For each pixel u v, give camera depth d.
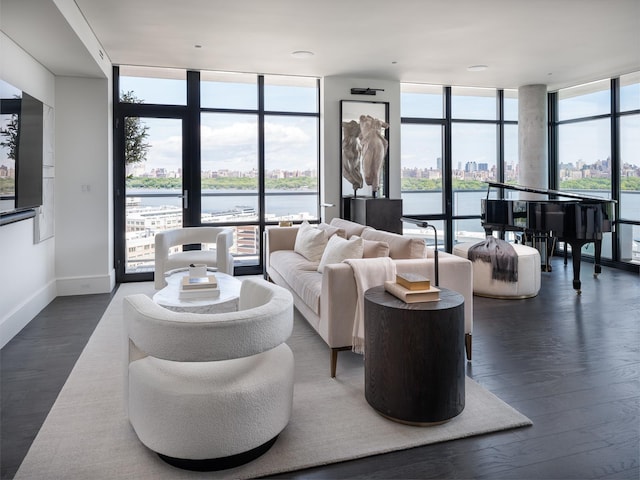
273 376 2.15
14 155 3.74
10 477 1.97
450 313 2.41
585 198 5.57
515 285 5.06
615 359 3.34
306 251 4.81
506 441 2.28
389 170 6.91
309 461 2.10
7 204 3.57
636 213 6.64
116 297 5.28
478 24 4.59
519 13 4.32
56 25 3.66
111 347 3.63
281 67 6.11
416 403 2.39
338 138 6.70
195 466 2.03
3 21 3.56
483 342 3.72
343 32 4.78
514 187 5.98
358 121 6.74
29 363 3.31
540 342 3.71
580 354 3.44
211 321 1.97
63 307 4.84
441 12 4.28
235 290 3.79
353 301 3.07
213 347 1.96
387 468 2.07
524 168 7.34
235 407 1.99
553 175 7.93
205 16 4.29
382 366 2.47
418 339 2.38
